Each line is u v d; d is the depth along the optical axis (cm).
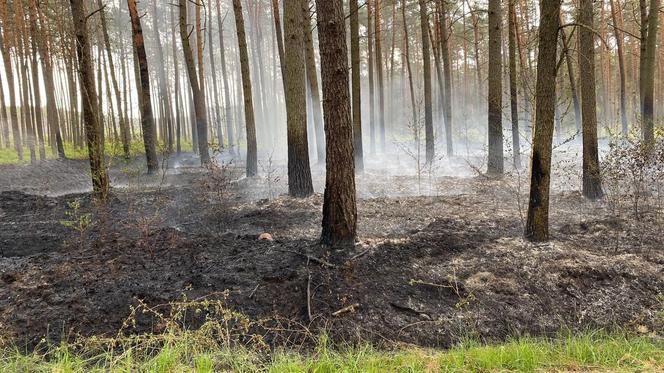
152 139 1341
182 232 603
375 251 475
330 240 489
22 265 481
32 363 296
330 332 359
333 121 471
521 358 303
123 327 340
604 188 805
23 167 1617
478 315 388
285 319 369
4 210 797
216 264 458
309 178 830
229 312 341
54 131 2112
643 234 549
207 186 859
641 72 1211
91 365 306
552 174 1038
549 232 572
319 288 407
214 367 296
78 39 734
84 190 1143
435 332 368
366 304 391
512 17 1170
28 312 373
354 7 1111
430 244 507
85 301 388
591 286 427
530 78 668
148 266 461
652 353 316
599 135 2264
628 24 2455
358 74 1147
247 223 655
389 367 295
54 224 683
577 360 304
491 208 727
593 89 738
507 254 482
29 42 1877
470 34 2764
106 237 585
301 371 289
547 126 504
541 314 394
